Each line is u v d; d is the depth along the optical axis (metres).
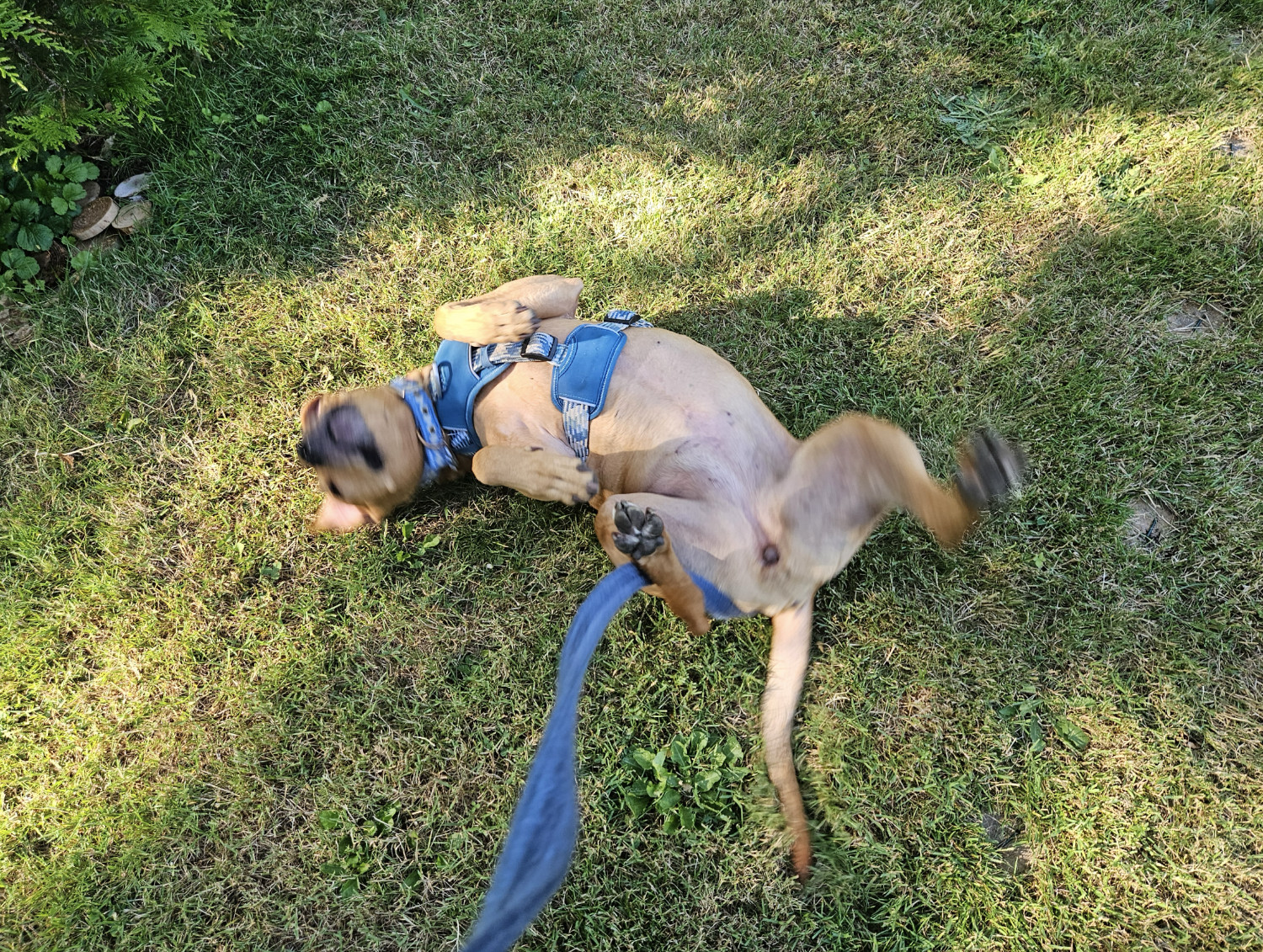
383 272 1.31
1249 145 1.32
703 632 0.96
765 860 1.03
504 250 1.31
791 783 1.03
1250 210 1.27
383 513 1.09
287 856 1.05
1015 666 1.10
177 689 1.12
